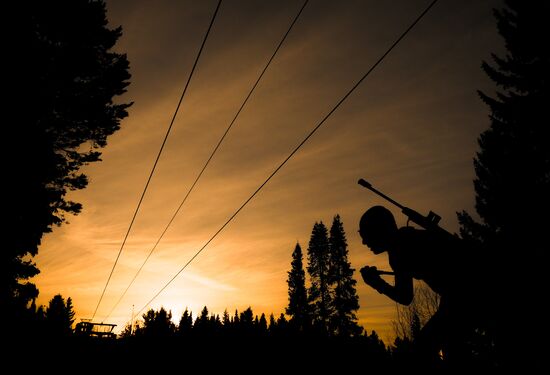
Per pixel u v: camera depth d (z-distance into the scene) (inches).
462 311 88.7
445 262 95.4
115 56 791.1
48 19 668.1
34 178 619.2
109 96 787.4
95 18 722.2
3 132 577.6
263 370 864.9
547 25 802.8
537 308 80.4
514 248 90.0
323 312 2142.0
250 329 1748.3
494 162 867.4
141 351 1233.4
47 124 700.7
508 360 82.4
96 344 1213.7
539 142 808.9
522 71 817.5
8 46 593.6
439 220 105.7
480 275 89.1
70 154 761.6
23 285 629.0
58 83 698.2
